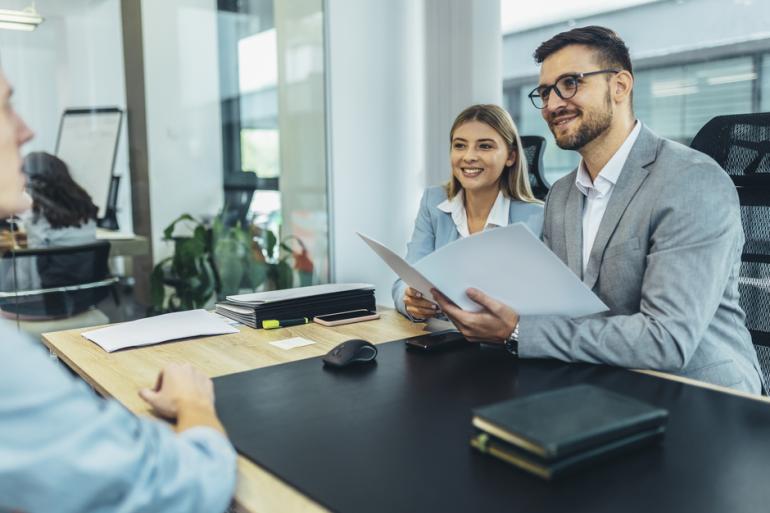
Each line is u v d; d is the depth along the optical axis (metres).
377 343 1.52
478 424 0.87
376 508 0.73
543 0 3.35
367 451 0.89
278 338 1.60
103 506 0.60
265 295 1.81
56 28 2.93
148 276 3.25
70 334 1.72
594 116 1.45
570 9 3.22
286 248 3.63
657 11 2.84
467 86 3.50
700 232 1.31
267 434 0.96
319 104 3.63
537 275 1.25
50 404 0.57
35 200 2.93
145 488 0.62
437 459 0.85
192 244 3.35
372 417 1.02
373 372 1.27
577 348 1.27
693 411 1.01
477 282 1.31
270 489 0.80
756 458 0.84
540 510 0.72
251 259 3.53
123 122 3.12
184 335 1.62
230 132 3.41
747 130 1.63
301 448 0.90
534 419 0.84
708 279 1.29
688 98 2.78
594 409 0.88
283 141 3.57
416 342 1.45
